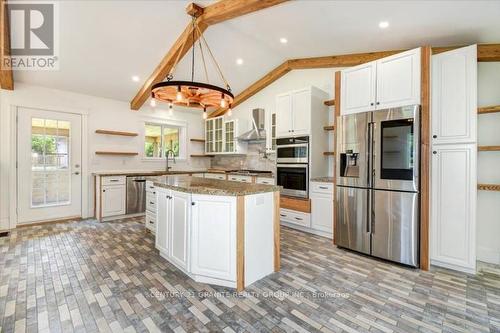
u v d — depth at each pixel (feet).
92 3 9.23
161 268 8.58
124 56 12.36
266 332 5.52
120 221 14.78
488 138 9.30
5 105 12.71
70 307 6.33
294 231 13.25
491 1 6.98
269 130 17.19
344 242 10.53
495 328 5.67
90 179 15.62
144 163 18.26
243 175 16.62
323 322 5.87
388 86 9.38
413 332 5.54
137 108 17.28
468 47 8.29
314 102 13.15
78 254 9.72
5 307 6.29
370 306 6.50
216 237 7.41
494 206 9.23
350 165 10.35
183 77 15.03
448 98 8.66
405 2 7.63
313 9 8.98
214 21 10.09
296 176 13.42
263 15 10.15
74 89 14.69
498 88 9.18
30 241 11.14
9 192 12.88
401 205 8.92
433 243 9.01
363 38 10.47
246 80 16.93
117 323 5.76
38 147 13.80
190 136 20.94
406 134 8.80
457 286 7.51
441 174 8.81
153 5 9.63
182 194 8.11
